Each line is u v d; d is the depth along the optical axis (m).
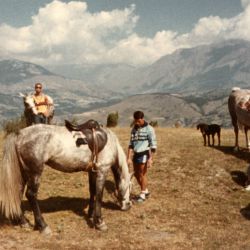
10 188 6.45
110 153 7.14
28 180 6.61
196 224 7.20
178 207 7.97
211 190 8.88
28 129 6.68
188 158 10.80
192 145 12.34
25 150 6.50
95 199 7.00
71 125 6.84
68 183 9.16
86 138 6.90
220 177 9.53
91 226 7.03
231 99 11.42
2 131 15.52
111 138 7.25
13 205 6.48
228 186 9.11
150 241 6.51
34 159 6.50
